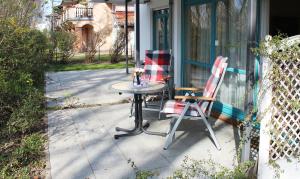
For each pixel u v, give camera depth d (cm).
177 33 715
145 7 1081
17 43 556
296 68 315
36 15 809
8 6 617
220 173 330
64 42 1525
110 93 802
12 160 381
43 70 881
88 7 2705
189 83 709
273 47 312
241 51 530
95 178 350
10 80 490
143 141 459
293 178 341
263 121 325
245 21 516
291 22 738
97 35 1830
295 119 331
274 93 319
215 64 484
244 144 358
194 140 461
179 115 438
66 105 672
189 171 355
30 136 455
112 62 1605
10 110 491
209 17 620
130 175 357
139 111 490
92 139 470
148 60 660
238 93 539
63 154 416
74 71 1266
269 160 329
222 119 563
